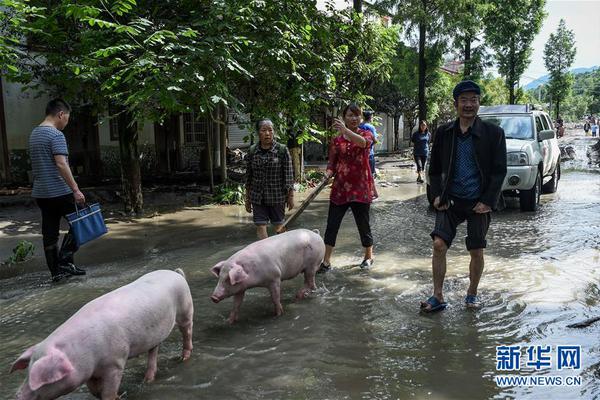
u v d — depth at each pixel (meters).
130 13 7.76
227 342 4.13
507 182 9.03
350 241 7.40
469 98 4.50
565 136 45.75
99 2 7.65
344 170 5.88
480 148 4.50
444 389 3.34
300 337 4.19
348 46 11.34
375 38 11.98
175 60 6.93
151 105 8.34
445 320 4.45
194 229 8.55
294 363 3.74
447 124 4.73
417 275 5.76
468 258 6.33
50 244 5.88
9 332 4.47
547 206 9.86
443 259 4.66
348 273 5.90
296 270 4.94
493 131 4.52
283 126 9.73
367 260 6.14
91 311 3.08
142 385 3.48
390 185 13.80
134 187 10.02
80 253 7.11
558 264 5.90
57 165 5.70
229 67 7.18
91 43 7.90
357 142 5.63
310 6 9.34
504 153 4.50
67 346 2.82
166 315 3.47
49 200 5.80
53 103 5.92
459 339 4.07
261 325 4.46
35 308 5.03
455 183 4.63
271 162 5.91
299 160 13.40
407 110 25.02
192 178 14.27
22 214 9.98
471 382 3.42
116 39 7.93
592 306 4.64
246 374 3.60
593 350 3.81
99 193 11.52
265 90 9.79
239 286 4.34
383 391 3.33
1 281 5.94
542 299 4.84
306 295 5.16
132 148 9.88
